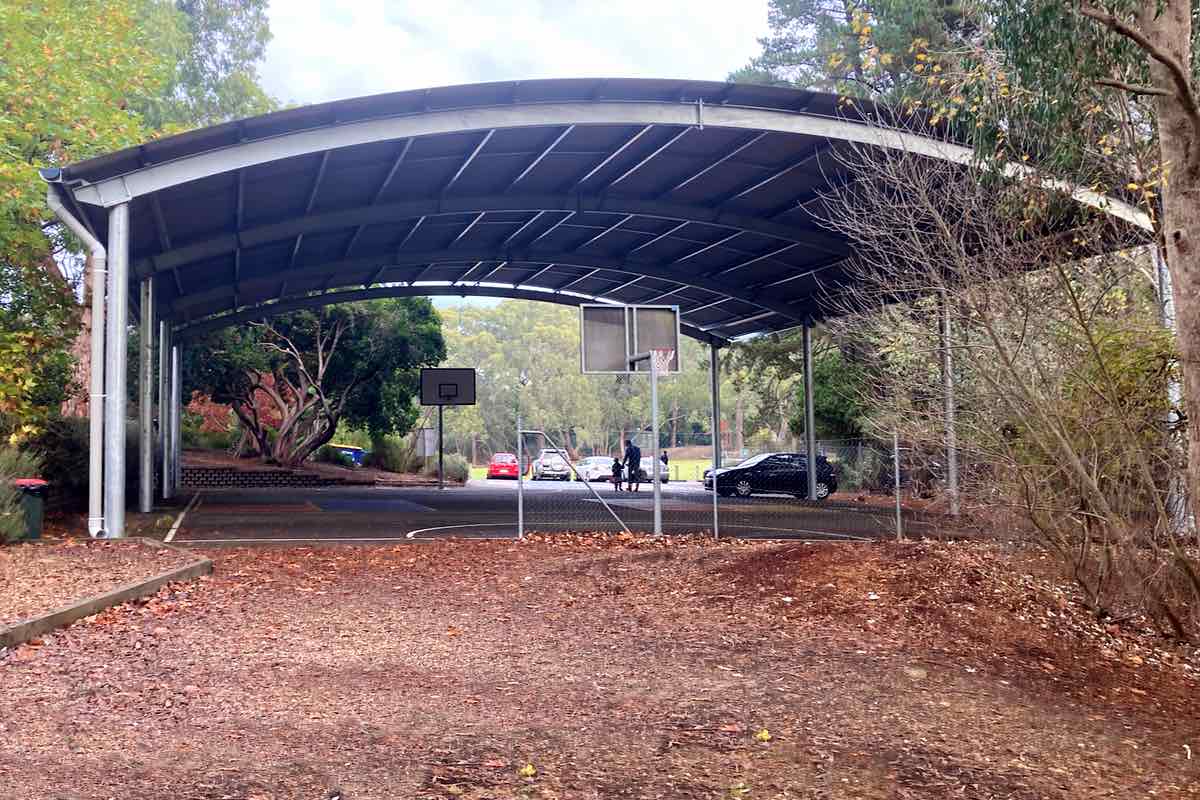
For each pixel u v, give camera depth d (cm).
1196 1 1041
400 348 4422
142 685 681
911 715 658
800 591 1036
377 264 2639
